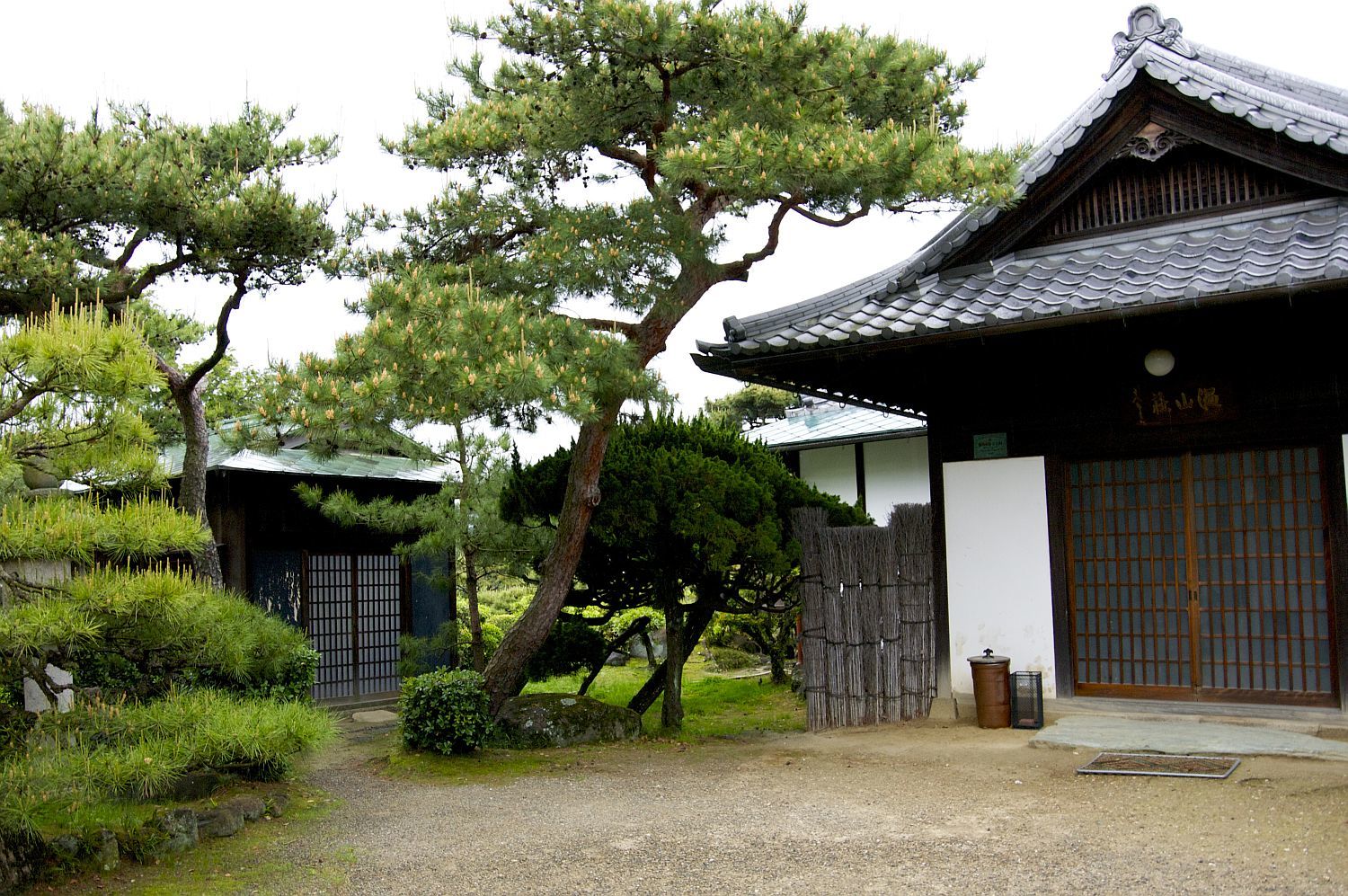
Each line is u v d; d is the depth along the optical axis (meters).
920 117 8.00
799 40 7.00
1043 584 8.60
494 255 8.35
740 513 8.73
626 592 9.91
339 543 12.70
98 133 8.25
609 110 7.84
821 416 17.31
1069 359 8.33
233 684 7.80
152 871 5.09
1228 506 8.03
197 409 10.34
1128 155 8.37
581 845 5.43
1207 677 8.05
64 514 4.32
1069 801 5.86
